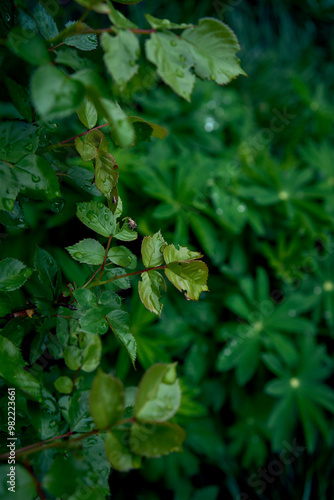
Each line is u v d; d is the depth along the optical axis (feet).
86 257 1.20
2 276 1.19
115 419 0.96
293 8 4.97
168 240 2.48
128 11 3.62
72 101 0.90
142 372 2.45
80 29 0.97
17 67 1.13
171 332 2.55
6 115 1.53
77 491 0.98
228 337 2.70
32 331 1.32
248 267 2.99
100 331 1.16
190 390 2.42
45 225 2.04
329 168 3.31
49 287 1.24
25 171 1.09
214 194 2.70
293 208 2.91
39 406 1.16
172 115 3.09
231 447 2.84
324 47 5.15
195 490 2.75
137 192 2.54
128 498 2.59
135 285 2.22
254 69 4.32
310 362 2.98
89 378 1.56
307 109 4.13
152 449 0.97
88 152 1.17
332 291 3.08
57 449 1.08
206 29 1.03
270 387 2.79
